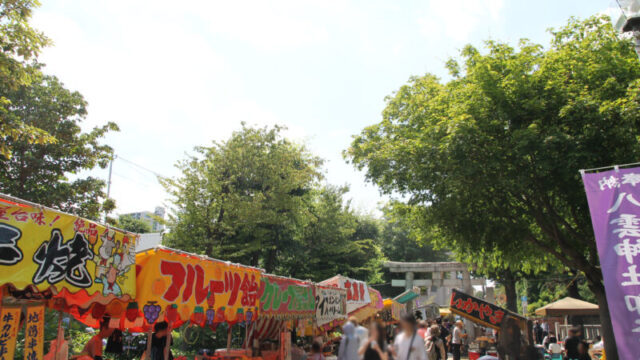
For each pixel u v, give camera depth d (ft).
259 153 78.79
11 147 52.31
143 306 20.52
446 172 38.93
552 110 36.37
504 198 40.78
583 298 114.11
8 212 14.65
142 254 21.63
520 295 161.48
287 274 92.02
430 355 43.93
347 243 93.81
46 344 35.14
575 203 39.70
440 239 53.01
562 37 43.60
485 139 36.40
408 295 97.81
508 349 28.53
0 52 32.60
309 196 90.02
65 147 57.36
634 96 29.96
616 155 33.53
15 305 17.07
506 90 37.24
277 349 42.63
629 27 26.37
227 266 27.81
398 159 43.42
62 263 16.38
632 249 21.26
